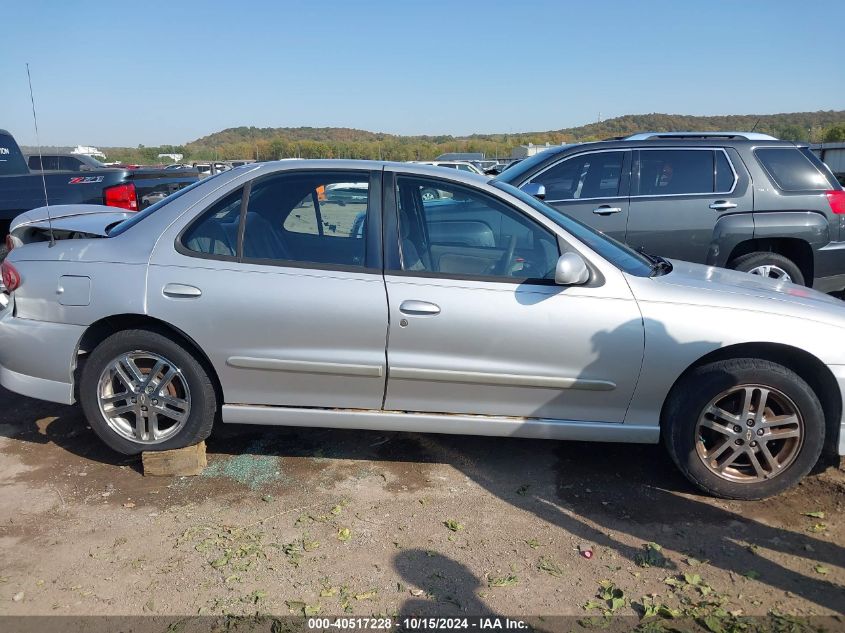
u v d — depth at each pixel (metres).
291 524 3.24
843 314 3.46
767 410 3.44
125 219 4.32
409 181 3.70
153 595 2.73
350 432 4.28
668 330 3.41
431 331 3.45
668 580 2.86
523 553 3.04
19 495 3.48
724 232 6.17
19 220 4.35
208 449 4.02
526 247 3.60
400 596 2.74
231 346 3.53
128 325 3.72
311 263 3.56
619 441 3.59
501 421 3.57
